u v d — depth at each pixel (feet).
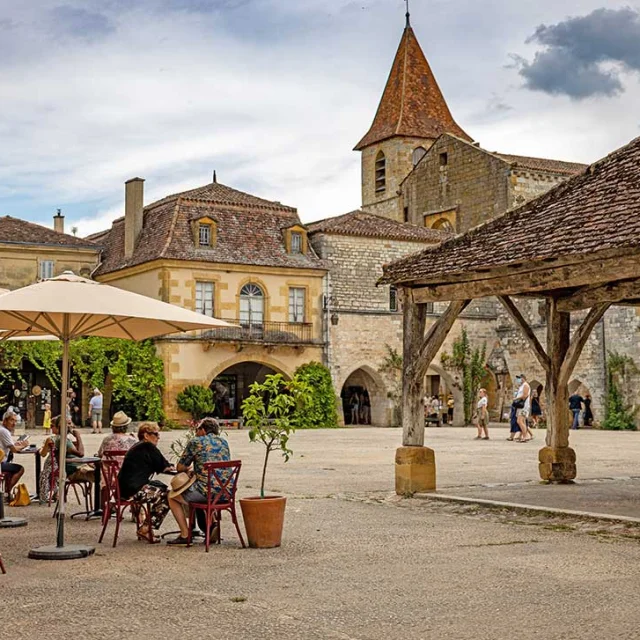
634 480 57.98
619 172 46.11
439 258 48.34
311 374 142.61
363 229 150.30
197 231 138.82
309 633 23.67
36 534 38.99
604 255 39.81
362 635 23.49
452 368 154.30
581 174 47.93
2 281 143.64
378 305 150.20
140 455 36.81
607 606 26.07
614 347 138.10
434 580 29.60
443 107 197.88
